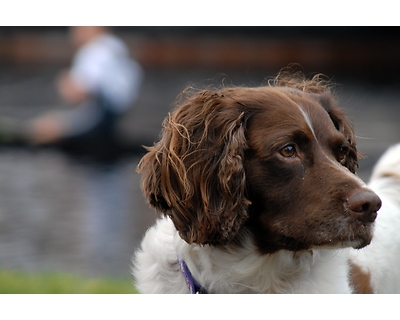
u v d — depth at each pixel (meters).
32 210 14.20
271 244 4.29
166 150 4.43
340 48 44.41
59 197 15.70
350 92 39.47
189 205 4.31
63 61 47.91
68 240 11.83
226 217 4.21
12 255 10.62
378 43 44.00
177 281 4.57
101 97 19.64
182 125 4.45
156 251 4.66
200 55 46.62
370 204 3.95
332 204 4.04
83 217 13.66
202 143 4.36
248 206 4.26
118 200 15.42
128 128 26.30
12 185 17.23
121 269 9.94
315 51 44.88
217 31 46.31
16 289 7.57
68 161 20.72
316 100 4.79
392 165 6.11
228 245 4.39
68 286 7.76
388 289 5.50
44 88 43.31
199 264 4.46
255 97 4.43
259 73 44.97
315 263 4.53
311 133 4.25
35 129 23.42
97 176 18.59
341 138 4.38
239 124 4.31
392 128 27.56
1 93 41.72
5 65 47.88
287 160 4.20
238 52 46.19
